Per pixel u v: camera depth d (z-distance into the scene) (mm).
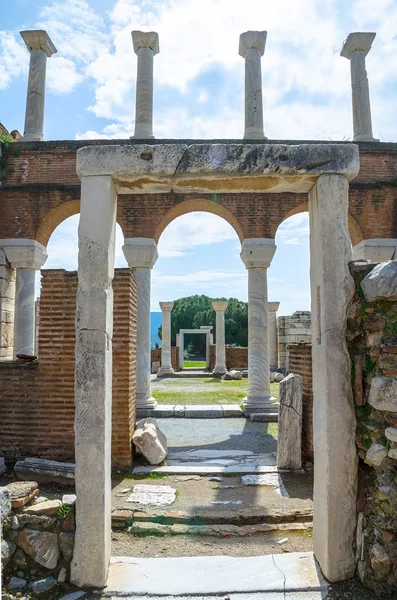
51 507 4051
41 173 12156
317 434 4180
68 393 6934
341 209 4152
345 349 4004
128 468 6773
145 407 11242
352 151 4203
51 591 3754
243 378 21781
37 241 12094
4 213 12023
